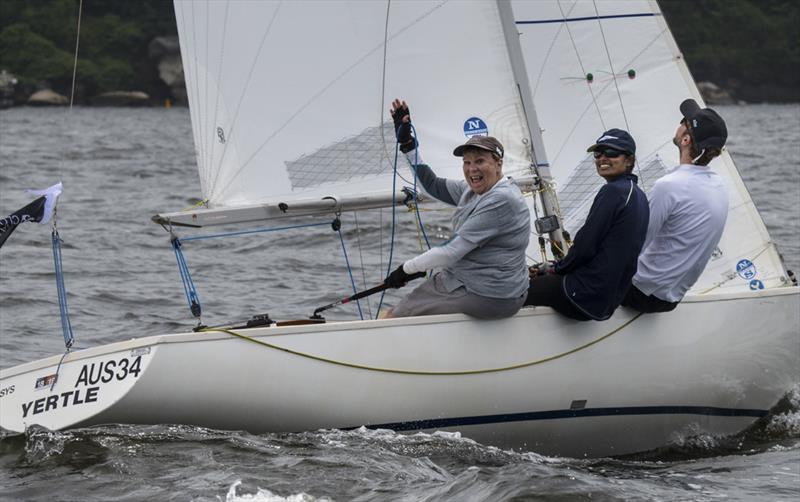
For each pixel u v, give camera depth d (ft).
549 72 69.67
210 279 100.27
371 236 121.90
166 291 94.12
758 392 60.64
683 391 57.88
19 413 52.11
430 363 52.80
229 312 86.07
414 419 53.16
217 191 59.00
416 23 59.93
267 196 59.31
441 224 128.36
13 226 53.47
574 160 69.87
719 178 56.65
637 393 56.70
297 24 58.75
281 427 51.80
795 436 60.59
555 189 63.21
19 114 536.42
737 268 67.00
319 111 59.57
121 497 44.47
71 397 50.88
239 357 50.49
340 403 51.98
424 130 60.54
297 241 120.37
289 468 47.75
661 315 56.85
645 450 58.08
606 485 48.06
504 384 53.93
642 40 69.67
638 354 56.39
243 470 47.37
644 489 48.11
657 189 55.47
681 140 56.70
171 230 56.03
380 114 60.08
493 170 52.01
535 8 69.41
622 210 52.75
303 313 85.46
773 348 60.23
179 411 50.31
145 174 219.00
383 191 59.98
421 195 60.03
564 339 54.85
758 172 196.65
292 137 59.36
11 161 237.86
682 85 69.62
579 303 53.52
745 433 61.31
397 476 47.60
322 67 59.31
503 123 60.85
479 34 60.39
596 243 52.85
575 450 56.54
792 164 213.87
